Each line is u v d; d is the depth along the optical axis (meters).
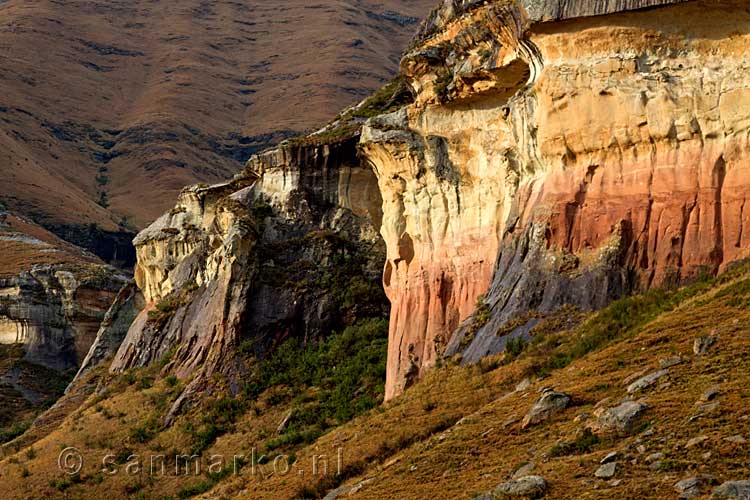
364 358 166.75
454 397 108.75
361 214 189.38
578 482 74.88
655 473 72.69
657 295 103.75
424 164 146.00
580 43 114.19
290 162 192.25
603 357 95.38
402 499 85.19
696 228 106.06
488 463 85.81
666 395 82.25
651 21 110.25
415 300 144.62
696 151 107.56
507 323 114.31
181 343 195.00
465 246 139.75
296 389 167.00
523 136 123.00
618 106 111.56
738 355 84.38
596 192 112.94
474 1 140.88
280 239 187.88
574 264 112.62
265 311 179.62
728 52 107.00
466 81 136.38
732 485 67.62
